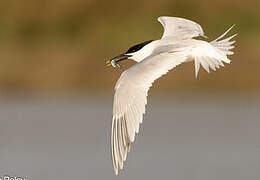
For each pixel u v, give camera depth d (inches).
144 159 545.0
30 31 872.3
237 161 531.2
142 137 608.4
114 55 839.1
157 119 671.1
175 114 687.7
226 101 735.7
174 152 557.3
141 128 640.4
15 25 874.8
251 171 508.7
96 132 619.5
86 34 863.7
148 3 887.7
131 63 785.6
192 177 501.4
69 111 701.9
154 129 636.1
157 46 290.0
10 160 536.1
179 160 535.2
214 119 664.4
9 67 815.1
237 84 764.6
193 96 749.3
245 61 785.6
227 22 866.1
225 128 629.9
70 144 582.6
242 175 500.7
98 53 833.5
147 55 301.0
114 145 253.9
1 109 713.0
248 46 819.4
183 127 634.8
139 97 252.2
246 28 858.8
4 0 889.5
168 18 333.1
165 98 748.0
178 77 763.4
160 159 542.6
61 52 837.2
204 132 617.9
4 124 649.0
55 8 888.3
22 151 561.6
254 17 866.1
